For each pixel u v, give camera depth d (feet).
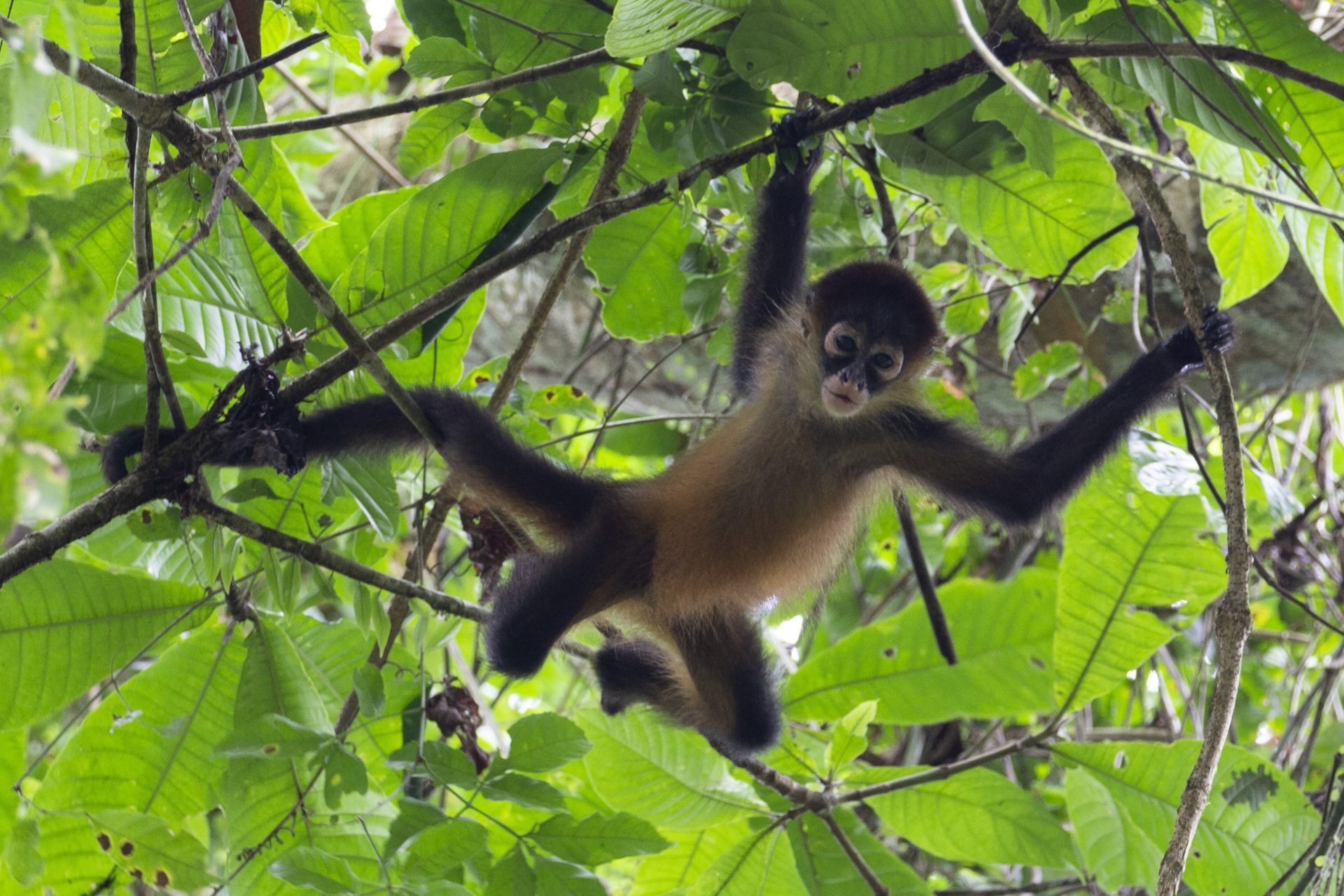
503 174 25.62
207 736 26.00
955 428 29.63
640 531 28.89
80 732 25.62
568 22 25.55
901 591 45.09
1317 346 41.60
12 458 9.00
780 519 29.66
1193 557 27.61
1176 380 26.16
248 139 22.65
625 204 23.31
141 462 21.08
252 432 22.20
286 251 20.95
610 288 30.68
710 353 32.91
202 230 18.75
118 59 24.20
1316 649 44.55
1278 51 23.22
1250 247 29.66
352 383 25.82
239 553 24.47
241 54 26.32
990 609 36.06
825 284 29.94
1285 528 36.76
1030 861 29.01
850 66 21.89
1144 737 37.40
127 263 24.98
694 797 29.40
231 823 24.53
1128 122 32.22
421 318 22.80
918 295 29.99
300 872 21.43
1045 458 27.32
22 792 25.35
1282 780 27.40
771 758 31.12
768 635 36.50
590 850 23.26
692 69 24.80
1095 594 28.32
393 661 27.99
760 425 29.91
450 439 25.86
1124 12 22.59
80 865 25.00
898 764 42.68
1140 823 27.84
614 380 48.14
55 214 20.30
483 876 23.73
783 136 24.09
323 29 26.32
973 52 21.84
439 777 22.54
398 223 25.52
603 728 29.96
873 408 29.43
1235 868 27.20
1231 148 29.04
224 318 26.30
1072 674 28.55
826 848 28.04
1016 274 36.47
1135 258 33.86
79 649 23.93
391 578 22.98
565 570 27.32
